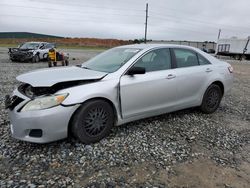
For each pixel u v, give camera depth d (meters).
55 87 3.51
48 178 2.89
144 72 4.01
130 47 4.86
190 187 2.84
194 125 4.80
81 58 22.11
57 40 81.50
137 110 4.22
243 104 6.82
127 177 2.98
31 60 17.73
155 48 4.62
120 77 3.98
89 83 3.72
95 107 3.69
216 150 3.80
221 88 5.70
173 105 4.75
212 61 5.57
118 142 3.88
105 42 82.00
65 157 3.37
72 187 2.74
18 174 2.95
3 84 8.34
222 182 2.96
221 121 5.16
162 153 3.61
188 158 3.51
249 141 4.20
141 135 4.19
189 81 4.90
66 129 3.46
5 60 18.50
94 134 3.78
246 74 15.47
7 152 3.46
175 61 4.83
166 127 4.62
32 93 3.53
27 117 3.27
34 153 3.45
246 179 3.05
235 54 40.38
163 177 3.01
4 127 4.35
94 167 3.16
